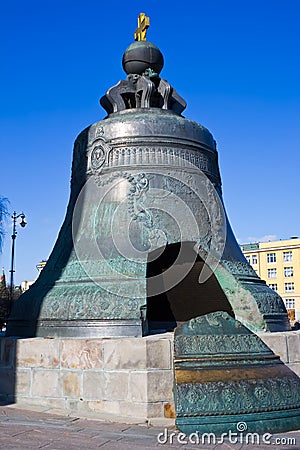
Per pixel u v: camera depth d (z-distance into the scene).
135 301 7.25
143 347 6.38
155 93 9.55
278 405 5.97
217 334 6.63
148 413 6.18
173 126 8.86
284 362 6.96
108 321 7.13
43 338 7.21
